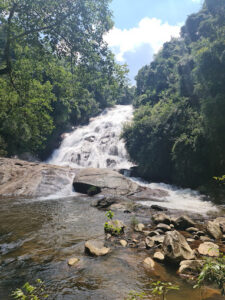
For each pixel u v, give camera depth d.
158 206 10.66
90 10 8.23
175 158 17.61
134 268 4.62
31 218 8.49
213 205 11.78
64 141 33.72
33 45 8.42
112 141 29.41
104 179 14.80
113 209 10.30
